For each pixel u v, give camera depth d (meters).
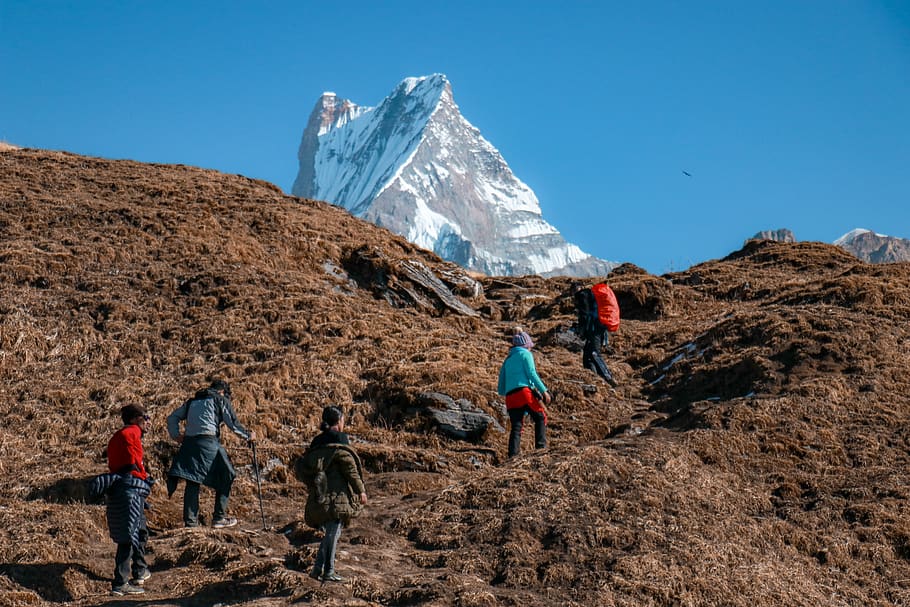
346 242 27.34
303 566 10.50
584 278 31.89
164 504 13.23
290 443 15.70
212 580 10.13
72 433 15.32
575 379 19.64
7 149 33.22
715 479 13.54
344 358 19.11
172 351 18.95
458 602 9.56
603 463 13.22
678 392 18.84
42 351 18.14
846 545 12.22
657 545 11.32
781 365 18.05
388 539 11.62
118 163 32.56
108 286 21.17
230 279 22.39
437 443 16.27
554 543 11.24
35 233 23.64
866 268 25.03
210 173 33.53
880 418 15.88
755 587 10.77
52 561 10.60
